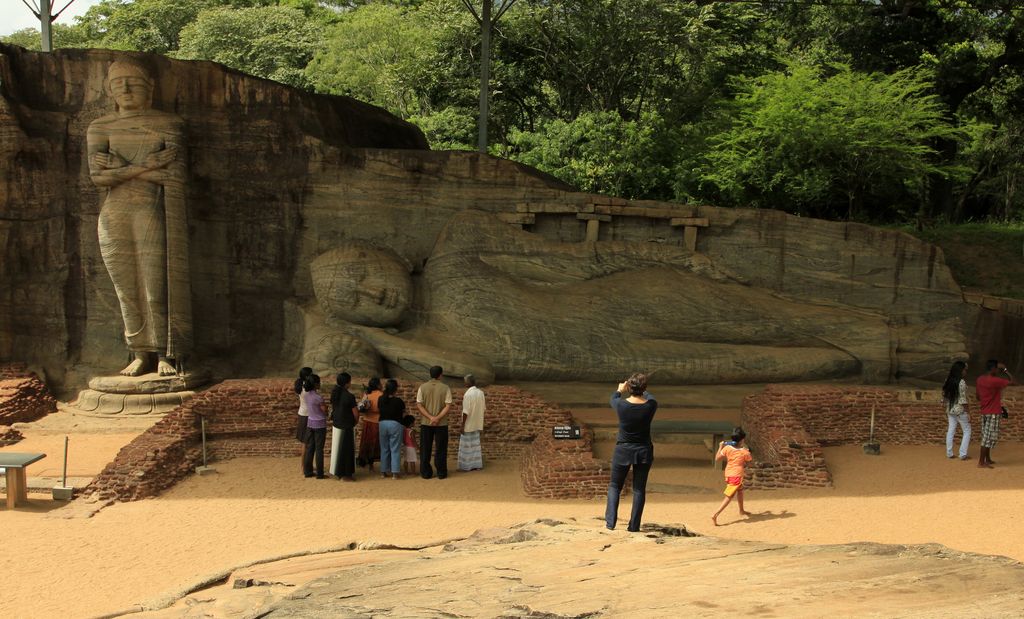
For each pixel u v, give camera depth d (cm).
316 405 1419
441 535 1146
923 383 1858
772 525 1141
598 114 3359
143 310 1819
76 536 1166
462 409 1477
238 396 1539
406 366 1789
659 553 772
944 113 3388
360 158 1983
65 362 1886
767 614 566
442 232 1978
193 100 1908
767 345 1891
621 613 586
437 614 610
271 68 4538
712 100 3466
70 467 1471
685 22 3556
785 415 1464
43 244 1881
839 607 573
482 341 1839
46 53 1881
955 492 1261
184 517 1242
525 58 4028
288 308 1950
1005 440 1548
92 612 907
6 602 942
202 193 1920
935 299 2002
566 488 1320
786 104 2662
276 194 1961
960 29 3300
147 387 1784
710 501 1266
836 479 1352
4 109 1816
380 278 1855
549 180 2111
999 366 1377
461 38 3928
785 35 3747
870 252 2012
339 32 4125
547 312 1862
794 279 2022
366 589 699
